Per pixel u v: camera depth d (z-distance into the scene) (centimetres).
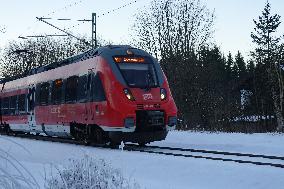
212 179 803
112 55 1395
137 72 1379
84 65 1505
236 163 869
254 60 5938
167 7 4244
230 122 3161
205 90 3797
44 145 1423
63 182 663
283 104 5303
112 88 1333
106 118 1333
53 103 1736
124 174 871
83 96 1476
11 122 2289
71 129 1593
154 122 1332
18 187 483
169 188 752
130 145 1560
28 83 2066
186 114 3691
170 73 3938
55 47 6475
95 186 641
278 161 1062
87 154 747
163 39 4238
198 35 4275
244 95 5822
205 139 1652
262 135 1758
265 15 6053
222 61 8450
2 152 508
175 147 1489
